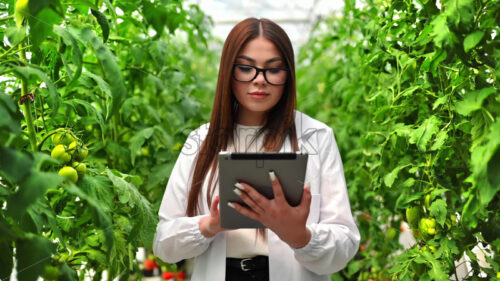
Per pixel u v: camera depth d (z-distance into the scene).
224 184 0.98
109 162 1.65
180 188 1.27
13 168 0.74
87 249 1.25
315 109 3.44
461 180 1.31
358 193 2.16
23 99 1.05
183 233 1.15
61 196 1.19
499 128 0.75
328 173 1.25
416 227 1.38
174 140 1.93
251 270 1.20
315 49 3.08
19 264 0.83
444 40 0.90
